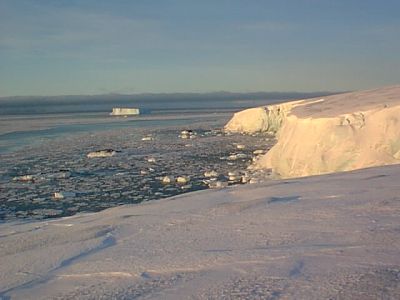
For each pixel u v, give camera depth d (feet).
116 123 204.74
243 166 81.82
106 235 16.99
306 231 14.08
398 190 20.74
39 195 60.64
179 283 9.95
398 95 79.15
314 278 9.16
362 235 12.80
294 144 71.00
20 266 13.53
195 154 100.17
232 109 368.89
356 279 8.83
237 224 16.33
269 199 21.33
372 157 55.47
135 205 26.20
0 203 56.13
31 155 101.40
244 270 10.36
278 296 8.29
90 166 85.40
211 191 28.35
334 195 20.98
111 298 9.41
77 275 11.80
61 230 19.44
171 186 65.36
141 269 11.55
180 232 16.08
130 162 89.66
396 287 8.20
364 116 61.77
